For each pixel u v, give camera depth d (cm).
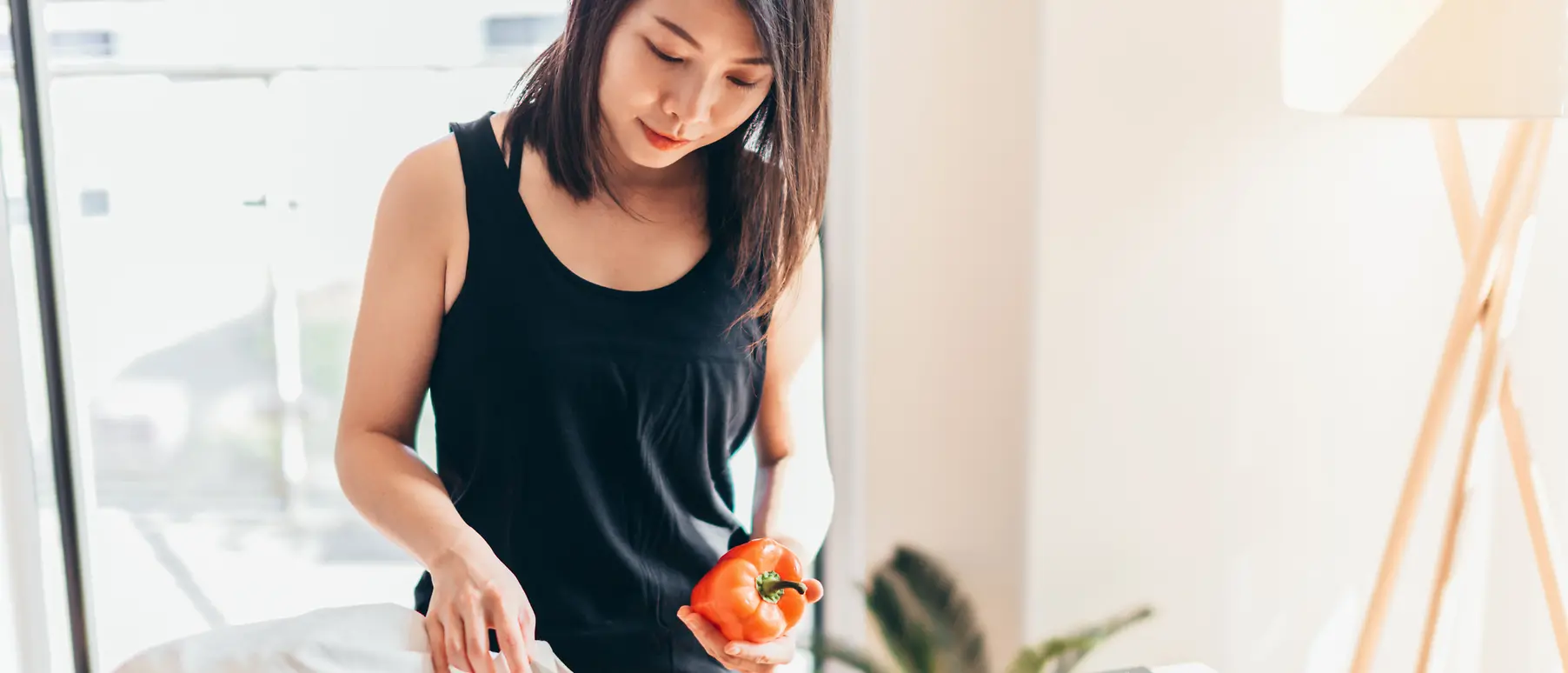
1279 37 159
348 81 205
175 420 244
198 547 250
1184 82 160
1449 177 137
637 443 112
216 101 213
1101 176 162
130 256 227
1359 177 162
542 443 109
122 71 210
